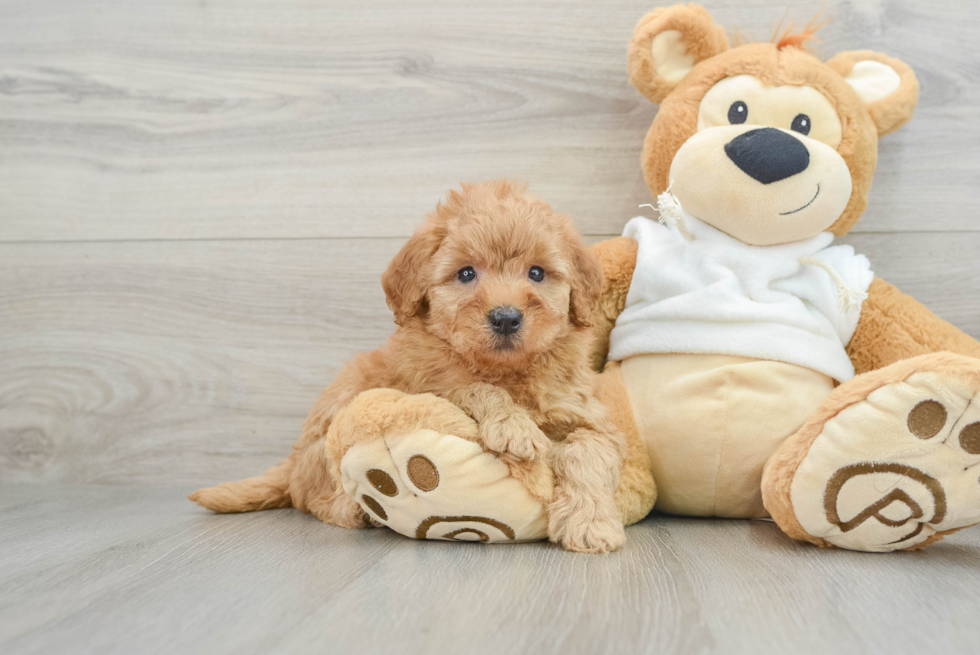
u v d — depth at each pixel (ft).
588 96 7.30
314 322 7.61
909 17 6.93
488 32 7.37
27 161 7.95
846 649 3.13
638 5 7.22
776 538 5.24
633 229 6.64
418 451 4.59
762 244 6.02
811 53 6.61
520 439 4.64
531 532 4.91
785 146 5.58
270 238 7.66
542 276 5.20
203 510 6.46
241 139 7.69
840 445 4.61
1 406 8.00
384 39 7.49
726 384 5.56
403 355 5.31
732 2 7.07
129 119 7.82
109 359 7.86
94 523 5.87
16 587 4.07
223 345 7.72
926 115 6.96
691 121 6.15
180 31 7.73
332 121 7.58
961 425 4.33
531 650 3.09
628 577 4.15
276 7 7.60
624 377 6.08
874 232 7.07
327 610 3.59
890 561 4.59
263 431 7.66
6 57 7.94
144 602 3.76
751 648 3.13
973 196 6.97
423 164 7.48
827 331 5.83
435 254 5.17
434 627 3.35
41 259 7.94
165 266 7.79
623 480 5.51
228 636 3.28
